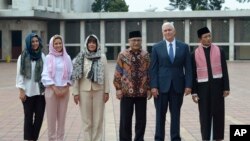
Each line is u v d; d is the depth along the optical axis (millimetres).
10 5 59781
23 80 9320
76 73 9133
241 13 52094
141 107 9305
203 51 9156
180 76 9141
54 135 9383
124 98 9258
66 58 9297
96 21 55250
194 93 9258
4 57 53531
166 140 10094
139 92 9117
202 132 9242
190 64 9117
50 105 9258
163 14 52969
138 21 54719
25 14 51156
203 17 53125
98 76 9086
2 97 19188
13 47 53969
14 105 16516
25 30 52969
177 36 54500
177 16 52750
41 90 9344
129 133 9406
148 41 54688
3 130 11539
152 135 10766
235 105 16047
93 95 9234
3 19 53000
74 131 11375
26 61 9297
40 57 9422
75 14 54312
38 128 9492
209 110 9180
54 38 9203
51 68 9148
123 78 9172
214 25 54156
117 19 54375
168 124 12148
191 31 54375
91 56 9125
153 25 54562
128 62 9133
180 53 9062
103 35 54969
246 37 53812
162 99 9180
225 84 9141
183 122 12617
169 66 9102
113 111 14781
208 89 9125
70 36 55938
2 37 53438
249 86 23297
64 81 9250
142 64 9148
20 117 13664
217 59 9109
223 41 54125
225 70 9164
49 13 53188
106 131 11227
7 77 30719
